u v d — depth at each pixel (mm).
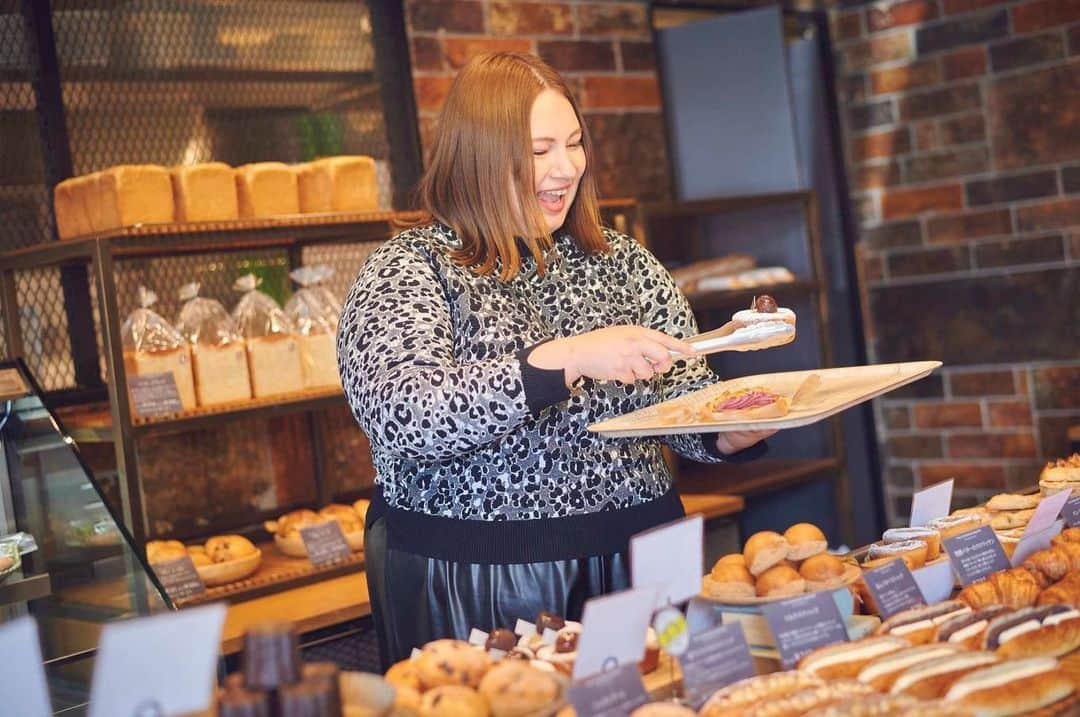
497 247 1833
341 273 3275
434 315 1712
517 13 3629
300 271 2979
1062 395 4113
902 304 4422
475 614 1788
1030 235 4125
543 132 1804
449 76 3490
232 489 3105
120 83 2973
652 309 2010
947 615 1446
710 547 3365
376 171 3373
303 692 1023
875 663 1284
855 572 1516
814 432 3941
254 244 2973
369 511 1958
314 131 3273
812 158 4484
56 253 2617
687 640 1254
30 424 2084
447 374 1572
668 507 1897
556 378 1555
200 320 2777
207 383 2730
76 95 2910
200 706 970
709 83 3945
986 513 1861
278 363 2836
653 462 1913
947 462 4371
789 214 3893
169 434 3004
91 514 1964
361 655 2674
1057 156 4055
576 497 1802
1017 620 1374
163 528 2986
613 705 1157
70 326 2896
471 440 1565
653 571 1235
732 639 1292
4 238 2822
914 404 4422
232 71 3137
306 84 3260
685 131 3992
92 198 2684
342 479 3318
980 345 4266
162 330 2717
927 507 1800
